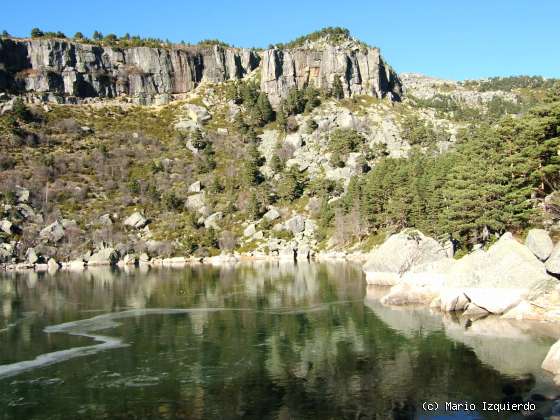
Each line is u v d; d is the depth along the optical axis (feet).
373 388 112.06
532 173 231.30
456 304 190.08
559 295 168.86
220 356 141.38
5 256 483.10
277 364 132.36
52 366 134.82
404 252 260.62
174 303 236.22
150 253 538.88
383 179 458.09
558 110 225.76
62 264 494.18
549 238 187.11
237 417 99.30
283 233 556.51
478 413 96.43
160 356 143.02
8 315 213.46
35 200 581.12
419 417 96.02
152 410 103.91
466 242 263.29
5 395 113.80
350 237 503.20
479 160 260.42
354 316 191.42
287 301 232.32
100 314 211.41
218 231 578.25
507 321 170.60
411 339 152.15
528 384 109.81
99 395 112.78
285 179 638.53
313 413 100.01
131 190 641.81
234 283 310.45
